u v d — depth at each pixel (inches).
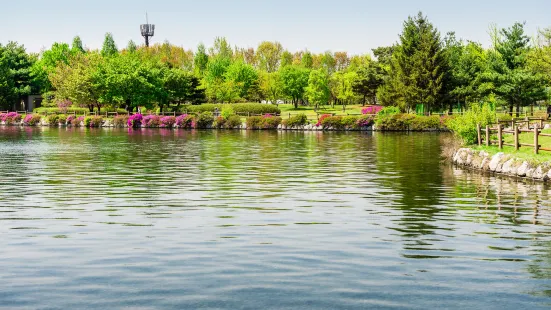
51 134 2335.1
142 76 3636.8
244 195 732.7
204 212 619.2
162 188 794.2
